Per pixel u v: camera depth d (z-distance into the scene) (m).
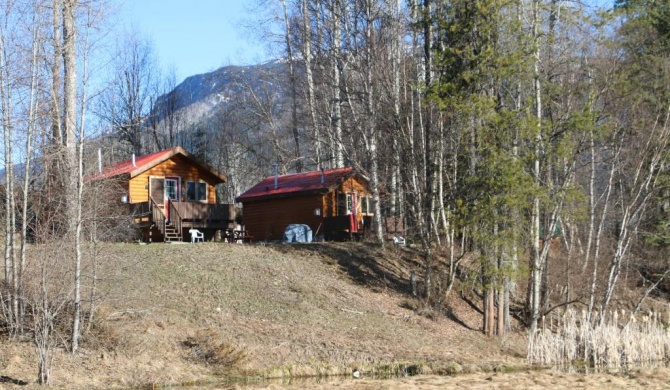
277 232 39.69
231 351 19.89
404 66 29.88
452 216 25.97
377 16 32.38
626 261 34.25
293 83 44.00
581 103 27.89
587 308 31.97
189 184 36.91
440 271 29.61
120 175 28.81
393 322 25.03
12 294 18.45
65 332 18.72
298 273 27.09
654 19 32.12
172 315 21.48
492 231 25.38
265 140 55.16
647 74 29.84
